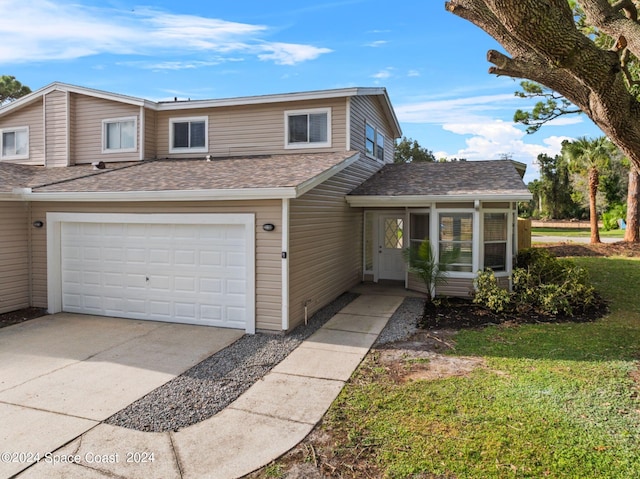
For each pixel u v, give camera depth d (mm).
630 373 5391
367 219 13258
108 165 11789
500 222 10195
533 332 7383
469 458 3596
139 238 8461
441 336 7297
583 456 3588
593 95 4363
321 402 4750
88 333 7555
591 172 18562
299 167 9172
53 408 4625
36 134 13188
